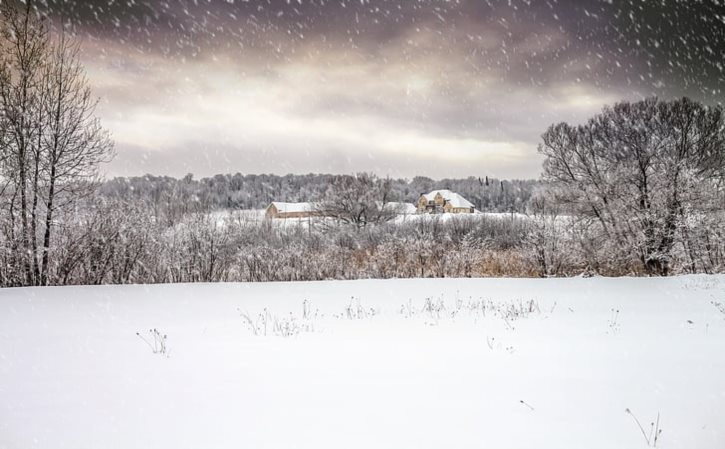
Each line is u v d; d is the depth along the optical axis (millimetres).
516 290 15156
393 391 5152
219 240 20656
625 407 4582
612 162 23797
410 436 3908
